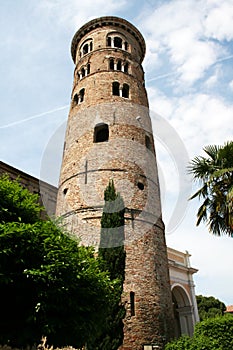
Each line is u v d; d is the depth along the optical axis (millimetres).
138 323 18406
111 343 13656
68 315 10805
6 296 10508
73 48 35781
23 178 32031
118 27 33875
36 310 9867
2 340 10273
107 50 31047
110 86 28094
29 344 10680
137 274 19953
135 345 17719
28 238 10656
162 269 21781
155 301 19734
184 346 16234
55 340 10984
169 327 19844
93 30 33906
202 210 17781
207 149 18156
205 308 56844
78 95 29125
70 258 11398
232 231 16219
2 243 10055
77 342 11047
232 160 17062
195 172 18000
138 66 32062
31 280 10406
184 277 38719
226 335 19484
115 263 15977
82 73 31219
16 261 10055
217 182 17047
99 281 12281
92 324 11477
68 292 10648
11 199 12875
